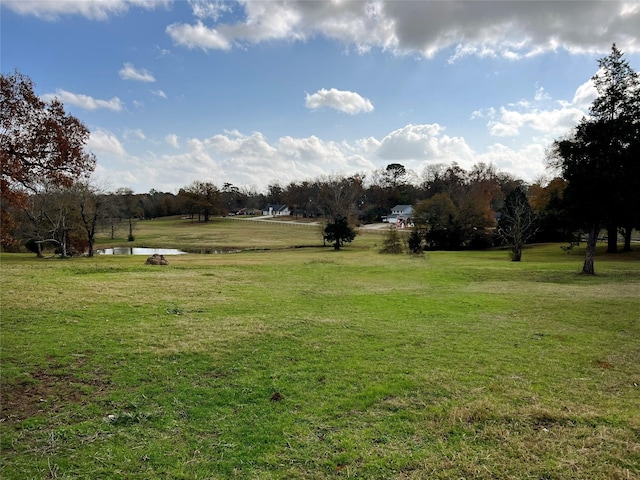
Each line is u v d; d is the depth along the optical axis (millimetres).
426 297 12484
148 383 4906
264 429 3895
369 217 93812
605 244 42094
